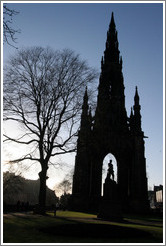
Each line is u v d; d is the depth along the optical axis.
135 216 43.69
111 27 86.19
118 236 15.02
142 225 24.11
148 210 55.28
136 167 58.91
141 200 55.88
